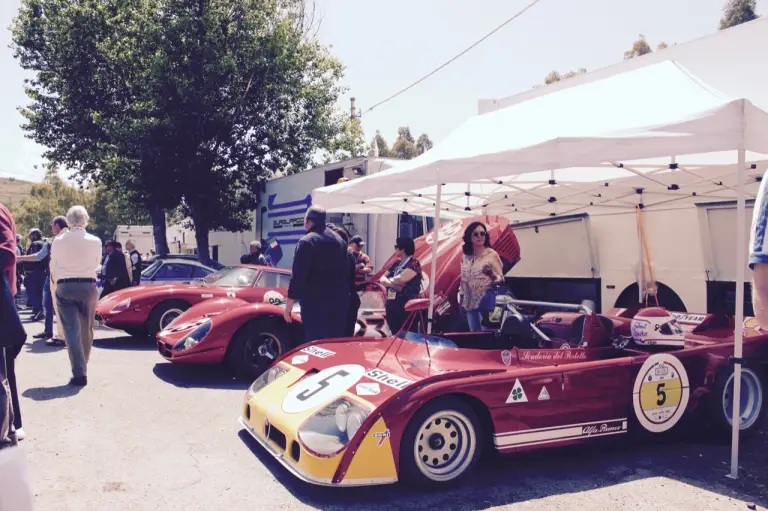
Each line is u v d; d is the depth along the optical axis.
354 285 5.97
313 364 4.35
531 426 3.86
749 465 4.26
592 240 8.42
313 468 3.37
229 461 4.03
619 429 4.20
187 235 25.22
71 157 20.34
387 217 11.27
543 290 9.45
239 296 8.85
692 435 4.97
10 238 3.03
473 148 6.15
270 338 6.45
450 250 7.83
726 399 4.69
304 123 20.31
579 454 4.43
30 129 19.77
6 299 3.07
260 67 17.88
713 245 6.92
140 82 17.02
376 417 3.44
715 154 5.88
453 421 3.70
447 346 4.25
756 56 6.63
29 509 1.50
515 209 8.44
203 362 6.23
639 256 7.79
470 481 3.83
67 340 5.96
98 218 54.47
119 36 18.06
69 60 18.45
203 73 17.11
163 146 17.16
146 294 8.70
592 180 6.93
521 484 3.80
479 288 6.72
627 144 4.29
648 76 5.87
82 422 4.80
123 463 3.95
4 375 3.04
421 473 3.56
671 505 3.51
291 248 13.97
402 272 6.77
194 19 17.08
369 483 3.40
